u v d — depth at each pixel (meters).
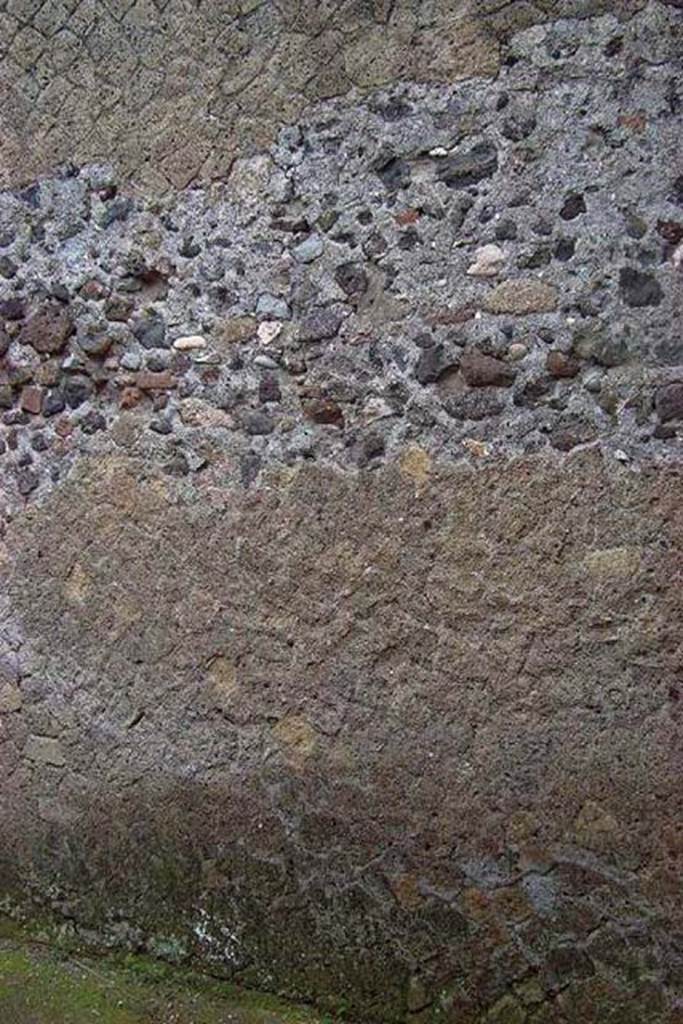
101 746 2.77
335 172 2.50
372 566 2.48
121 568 2.73
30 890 2.87
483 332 2.39
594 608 2.31
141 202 2.68
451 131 2.40
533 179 2.35
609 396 2.30
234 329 2.60
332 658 2.52
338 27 2.48
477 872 2.40
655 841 2.28
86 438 2.77
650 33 2.26
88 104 2.73
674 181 2.26
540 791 2.35
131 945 2.74
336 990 2.53
